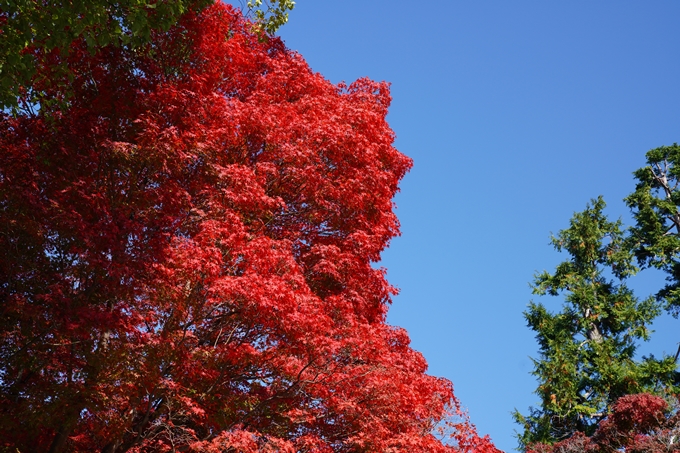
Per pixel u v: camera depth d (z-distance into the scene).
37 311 12.98
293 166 18.14
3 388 13.88
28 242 14.23
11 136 14.84
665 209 40.97
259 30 19.17
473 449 16.70
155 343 13.91
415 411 16.25
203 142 17.14
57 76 14.47
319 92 21.92
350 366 15.87
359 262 18.58
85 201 14.38
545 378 37.25
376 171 19.44
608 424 26.84
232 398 14.88
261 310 14.20
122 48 16.61
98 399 13.30
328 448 15.14
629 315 38.41
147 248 14.25
